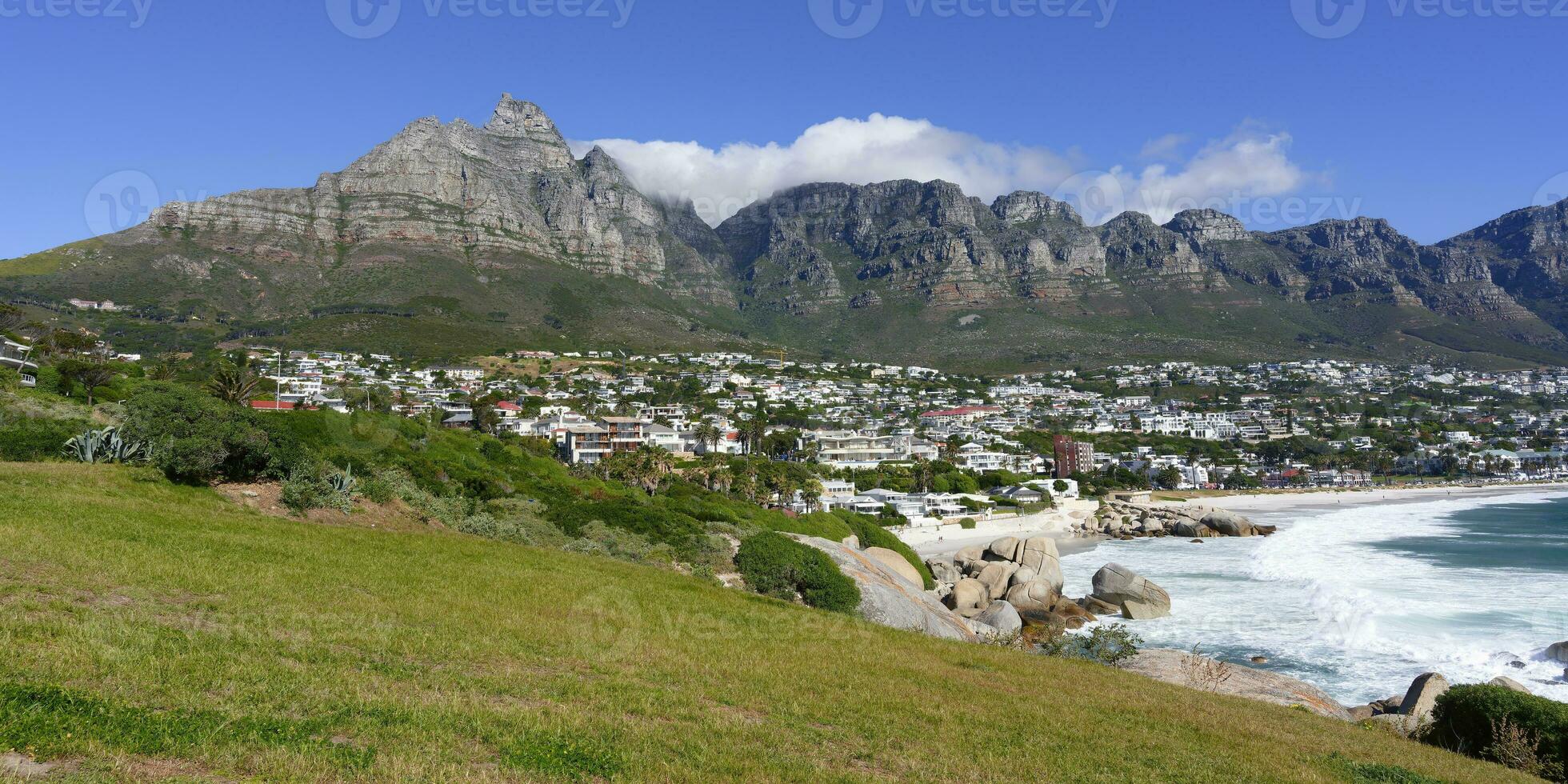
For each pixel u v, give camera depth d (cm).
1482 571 6975
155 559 1973
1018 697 1977
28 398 5056
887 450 16675
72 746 945
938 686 1981
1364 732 2161
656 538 4303
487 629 1912
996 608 4778
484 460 6138
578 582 2683
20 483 2741
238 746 1022
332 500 3469
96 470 3103
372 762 1043
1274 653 4441
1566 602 5528
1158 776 1441
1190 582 6781
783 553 3597
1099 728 1750
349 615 1811
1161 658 3259
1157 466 19350
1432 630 4791
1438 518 12344
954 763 1373
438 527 3678
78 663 1220
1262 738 1848
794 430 19938
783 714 1569
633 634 2112
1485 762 1931
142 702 1120
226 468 3444
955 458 17300
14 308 9094
